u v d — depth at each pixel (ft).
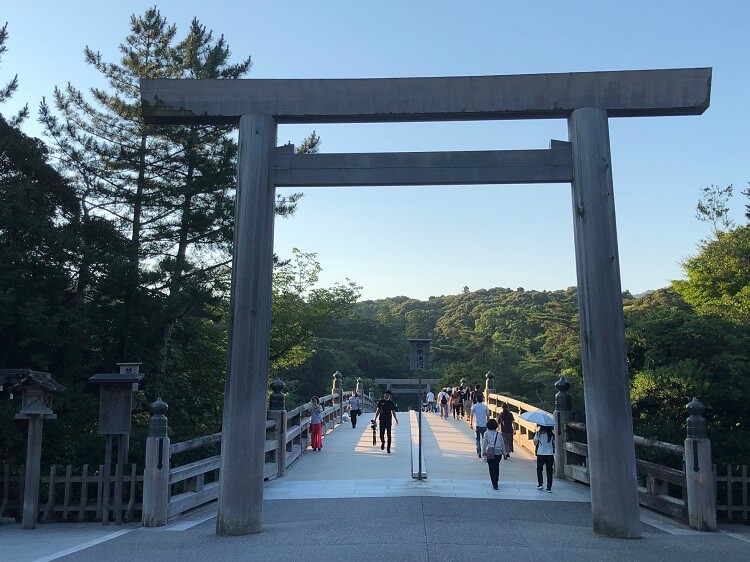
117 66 60.08
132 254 50.83
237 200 27.73
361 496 34.94
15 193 45.11
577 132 27.50
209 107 28.19
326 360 172.86
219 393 64.69
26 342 42.83
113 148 56.80
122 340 52.24
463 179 27.66
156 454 30.32
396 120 28.63
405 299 430.61
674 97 27.50
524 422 58.54
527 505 32.65
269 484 40.57
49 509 31.48
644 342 43.42
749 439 35.55
